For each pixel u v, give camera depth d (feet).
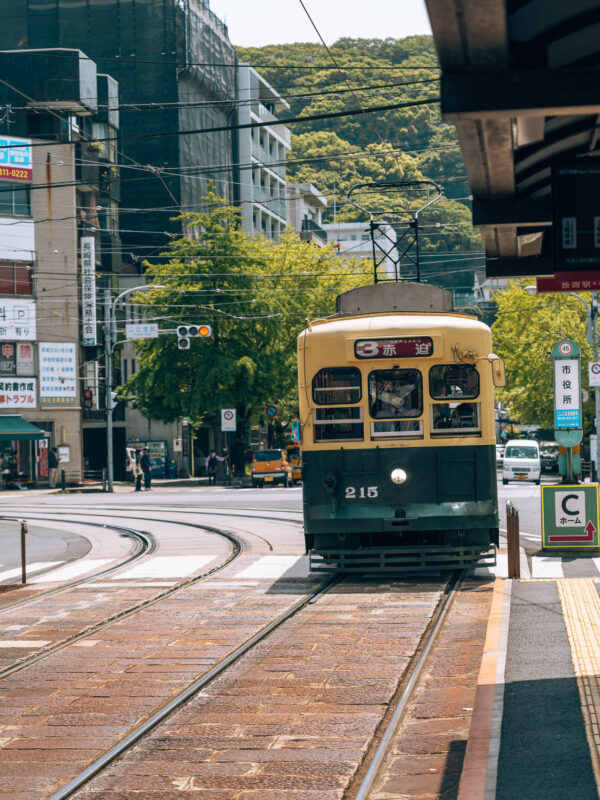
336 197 398.21
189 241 203.41
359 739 27.45
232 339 202.69
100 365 219.61
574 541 64.85
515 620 41.22
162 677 35.24
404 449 56.13
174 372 199.82
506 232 34.24
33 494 178.19
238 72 306.96
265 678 34.60
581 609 43.21
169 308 198.80
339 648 38.96
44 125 202.28
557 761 23.27
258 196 316.19
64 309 201.26
